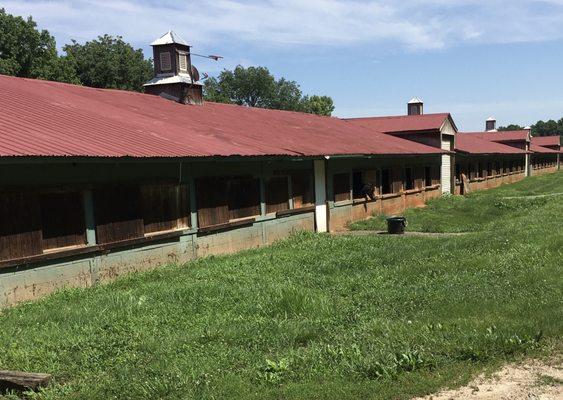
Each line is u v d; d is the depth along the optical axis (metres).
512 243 12.08
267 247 15.15
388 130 32.09
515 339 5.59
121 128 12.27
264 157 14.27
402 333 6.27
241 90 80.81
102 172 10.34
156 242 11.66
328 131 24.30
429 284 9.05
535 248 11.13
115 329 6.91
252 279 10.07
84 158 9.06
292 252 13.68
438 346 5.70
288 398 4.65
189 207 12.67
